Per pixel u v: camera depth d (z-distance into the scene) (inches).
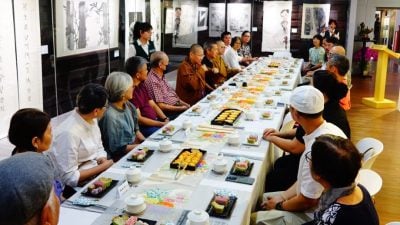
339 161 66.1
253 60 336.2
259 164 101.3
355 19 436.1
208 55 241.1
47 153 100.9
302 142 112.8
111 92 123.8
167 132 124.6
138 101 157.2
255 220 90.5
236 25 416.5
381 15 589.6
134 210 75.2
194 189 86.7
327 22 414.6
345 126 116.3
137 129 139.8
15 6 204.2
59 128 103.9
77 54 247.4
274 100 175.6
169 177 92.3
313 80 119.2
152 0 321.4
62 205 80.0
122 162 101.7
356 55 479.2
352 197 67.2
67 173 100.4
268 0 413.4
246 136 123.8
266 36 421.4
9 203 33.0
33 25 216.1
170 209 77.5
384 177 180.2
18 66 209.9
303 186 89.0
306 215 90.9
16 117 82.9
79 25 245.6
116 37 282.5
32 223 34.7
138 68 153.1
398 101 312.3
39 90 225.1
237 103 169.3
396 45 608.7
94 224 72.0
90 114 104.8
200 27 396.2
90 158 107.0
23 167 34.5
